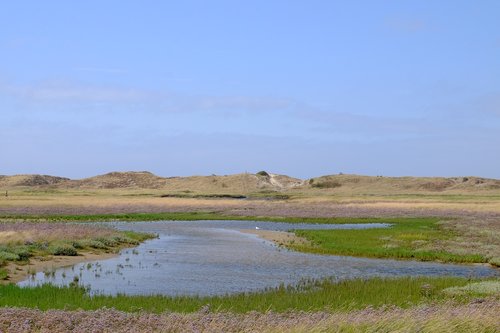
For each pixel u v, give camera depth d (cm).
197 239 5241
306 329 1365
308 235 5441
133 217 8012
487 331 1436
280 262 3700
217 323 1498
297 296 2289
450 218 7594
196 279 2950
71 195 14138
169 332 1477
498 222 6762
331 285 2620
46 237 4028
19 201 10125
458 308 1702
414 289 2483
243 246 4656
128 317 1622
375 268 3494
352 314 1597
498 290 2406
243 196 15100
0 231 4309
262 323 1502
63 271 3086
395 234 5372
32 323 1545
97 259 3647
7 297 2098
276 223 7481
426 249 4288
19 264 3170
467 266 3666
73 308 1927
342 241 4856
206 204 11269
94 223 6994
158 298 2209
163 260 3697
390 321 1422
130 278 2936
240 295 2320
